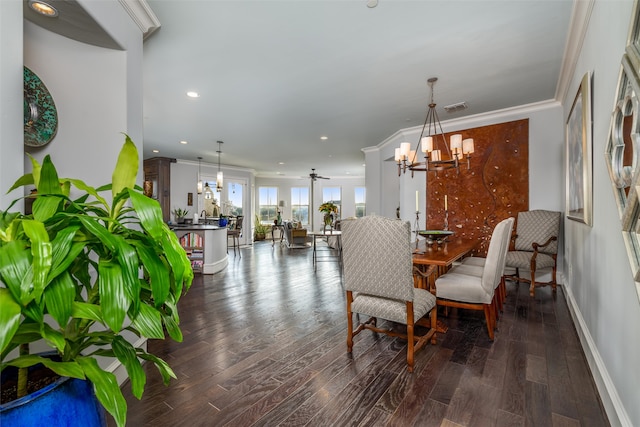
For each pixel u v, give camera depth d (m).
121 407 0.87
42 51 1.83
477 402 1.73
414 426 1.54
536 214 4.06
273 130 5.46
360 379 1.97
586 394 1.79
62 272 0.83
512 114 4.37
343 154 7.72
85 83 1.96
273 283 4.63
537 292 3.90
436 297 2.64
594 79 2.05
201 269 5.31
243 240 10.09
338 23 2.36
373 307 2.22
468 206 4.75
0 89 1.18
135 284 0.90
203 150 7.21
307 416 1.63
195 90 3.65
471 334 2.65
